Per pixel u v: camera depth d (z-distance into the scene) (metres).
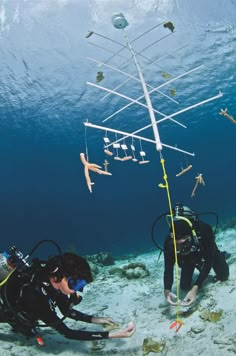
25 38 19.50
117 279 5.58
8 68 20.95
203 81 22.30
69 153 36.72
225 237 7.47
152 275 5.67
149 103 3.34
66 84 22.39
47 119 27.23
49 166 42.25
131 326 2.92
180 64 20.70
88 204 77.12
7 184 51.19
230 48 20.06
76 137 31.58
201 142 43.59
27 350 3.02
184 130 37.25
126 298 4.61
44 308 2.70
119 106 24.81
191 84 22.52
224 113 3.68
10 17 18.66
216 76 21.95
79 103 24.67
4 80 21.83
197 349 2.81
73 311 3.07
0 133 30.30
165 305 4.00
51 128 29.05
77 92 23.25
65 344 3.19
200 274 3.57
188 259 3.77
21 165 40.81
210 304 3.58
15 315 2.73
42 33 19.38
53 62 20.80
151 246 14.10
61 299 2.87
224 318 3.19
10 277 2.71
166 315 3.71
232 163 61.00
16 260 2.73
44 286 2.75
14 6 18.36
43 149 35.09
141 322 3.68
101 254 8.47
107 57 20.22
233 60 20.77
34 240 74.06
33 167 42.12
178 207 3.73
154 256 8.33
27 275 2.71
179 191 63.84
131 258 8.93
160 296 4.43
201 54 20.38
